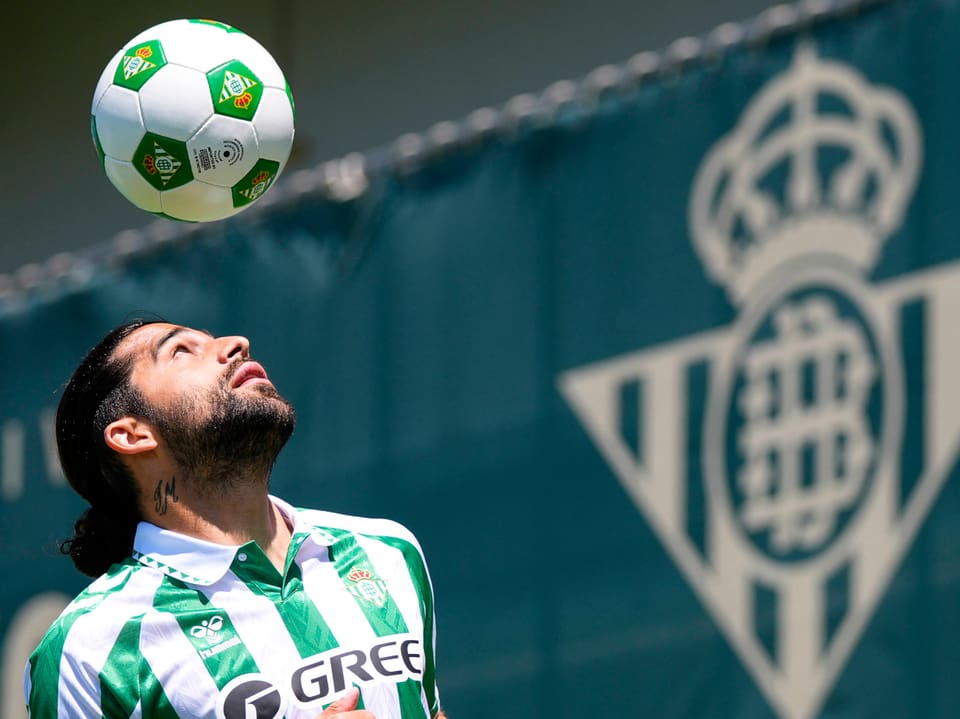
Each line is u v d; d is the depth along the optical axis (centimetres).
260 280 2156
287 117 1175
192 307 2230
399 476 1964
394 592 973
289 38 2611
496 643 1845
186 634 938
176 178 1152
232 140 1148
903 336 1596
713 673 1688
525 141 1938
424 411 1959
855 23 1686
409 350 1989
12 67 2922
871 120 1655
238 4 2673
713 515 1711
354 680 928
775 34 1750
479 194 1964
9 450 2369
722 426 1719
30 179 2875
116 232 2733
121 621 940
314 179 2123
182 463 981
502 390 1898
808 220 1686
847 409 1630
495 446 1889
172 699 923
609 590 1772
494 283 1930
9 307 2420
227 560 955
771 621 1653
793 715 1627
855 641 1591
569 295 1862
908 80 1634
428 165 2019
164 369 998
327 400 2056
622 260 1830
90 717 929
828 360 1652
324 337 2077
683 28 2175
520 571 1841
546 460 1847
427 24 2462
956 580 1527
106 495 1014
